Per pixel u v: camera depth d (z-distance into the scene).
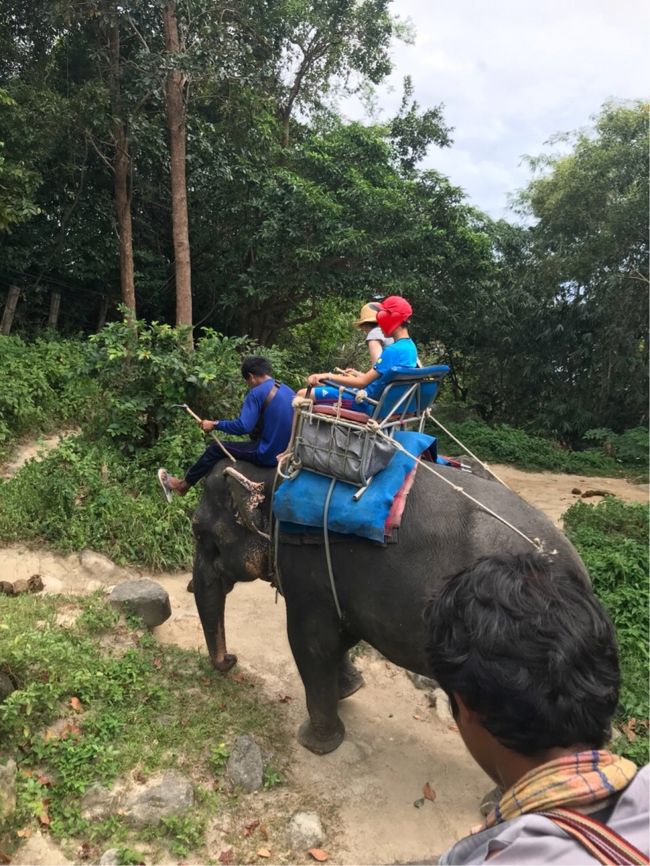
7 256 14.20
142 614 4.66
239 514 3.66
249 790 3.25
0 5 13.36
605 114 17.30
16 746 3.21
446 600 1.12
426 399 3.41
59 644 3.87
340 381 3.28
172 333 8.07
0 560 5.41
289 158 15.88
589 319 18.73
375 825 3.16
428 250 15.06
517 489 11.70
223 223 16.09
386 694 4.25
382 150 15.64
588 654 1.01
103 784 3.09
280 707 3.98
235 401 7.95
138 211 16.41
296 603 3.30
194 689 4.01
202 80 12.29
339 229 14.05
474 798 3.38
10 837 2.77
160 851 2.85
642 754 3.66
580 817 0.92
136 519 6.02
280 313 18.03
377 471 3.05
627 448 15.52
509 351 20.12
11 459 7.91
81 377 8.34
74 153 14.04
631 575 5.36
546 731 0.98
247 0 12.93
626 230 16.47
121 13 11.79
